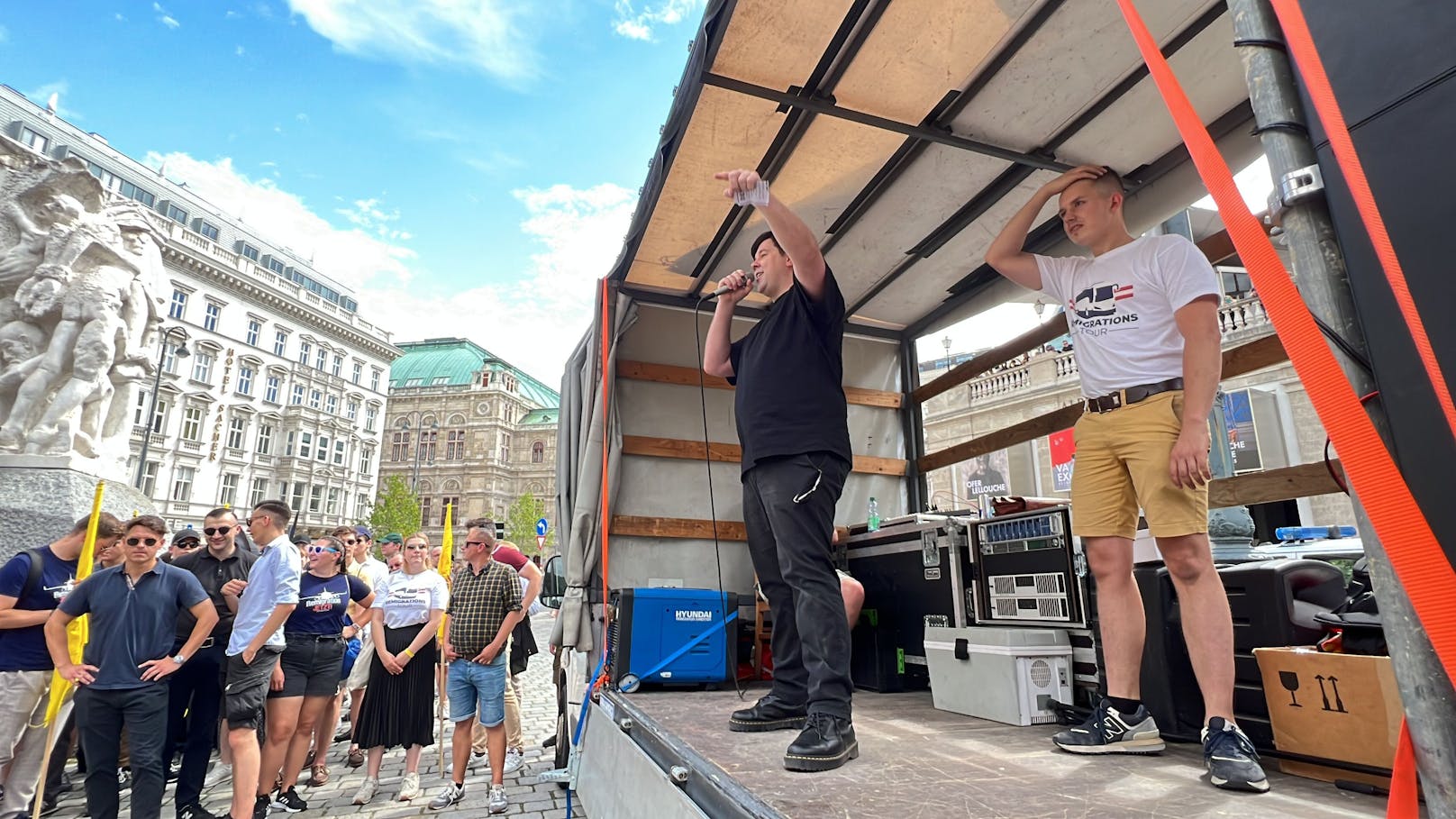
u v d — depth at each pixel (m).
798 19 2.23
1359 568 2.05
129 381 6.89
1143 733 1.89
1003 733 2.26
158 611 3.43
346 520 48.41
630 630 3.55
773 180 3.13
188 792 3.88
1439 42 0.68
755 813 1.35
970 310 4.20
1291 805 1.38
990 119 2.72
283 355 44.19
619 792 2.47
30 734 3.96
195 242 38.50
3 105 38.50
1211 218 6.62
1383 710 1.50
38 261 6.52
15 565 3.87
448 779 4.79
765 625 4.16
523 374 84.06
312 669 4.17
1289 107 0.79
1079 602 2.52
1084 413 2.04
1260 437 7.85
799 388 2.09
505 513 64.75
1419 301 0.66
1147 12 2.20
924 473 4.59
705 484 4.32
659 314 4.43
